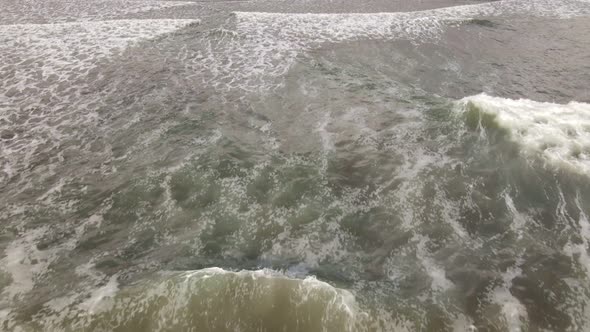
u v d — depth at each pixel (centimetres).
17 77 1144
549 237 623
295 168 775
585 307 520
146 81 1125
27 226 662
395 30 1455
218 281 533
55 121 950
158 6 1800
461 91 1057
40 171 790
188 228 654
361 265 589
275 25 1512
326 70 1174
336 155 809
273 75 1151
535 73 1141
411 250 611
